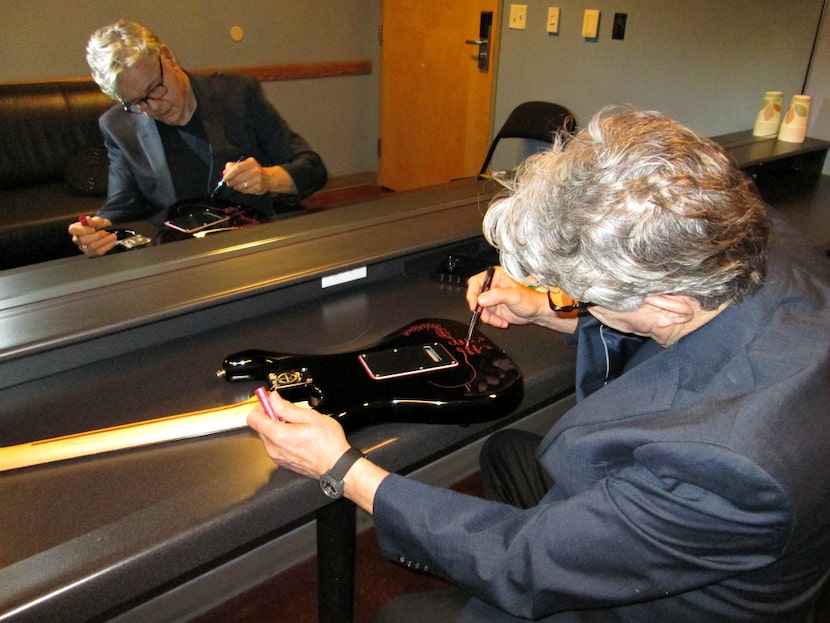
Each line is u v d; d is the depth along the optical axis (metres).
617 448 0.68
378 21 4.22
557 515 0.68
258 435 0.82
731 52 2.54
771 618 0.72
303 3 3.97
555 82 3.24
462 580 0.72
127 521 0.69
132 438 0.79
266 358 0.93
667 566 0.63
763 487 0.56
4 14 3.06
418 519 0.73
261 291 1.07
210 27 3.68
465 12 3.61
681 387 0.68
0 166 2.91
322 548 0.97
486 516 0.74
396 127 4.37
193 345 1.03
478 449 1.76
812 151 2.25
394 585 1.51
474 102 3.76
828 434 0.60
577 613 0.78
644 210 0.58
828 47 2.27
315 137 4.37
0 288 1.04
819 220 1.76
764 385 0.62
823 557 0.69
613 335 0.94
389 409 0.85
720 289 0.62
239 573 1.43
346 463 0.75
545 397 1.00
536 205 0.66
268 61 3.98
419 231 1.32
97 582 0.64
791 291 0.69
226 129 1.99
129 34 1.71
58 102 3.02
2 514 0.69
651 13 2.75
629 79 2.92
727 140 2.26
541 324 1.09
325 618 1.06
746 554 0.61
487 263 1.29
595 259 0.62
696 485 0.60
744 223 0.60
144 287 1.05
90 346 0.96
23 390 0.90
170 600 1.34
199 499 0.72
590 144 0.64
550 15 3.14
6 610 0.60
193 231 1.60
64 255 2.73
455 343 0.99
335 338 1.06
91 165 2.98
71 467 0.76
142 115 1.91
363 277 1.25
